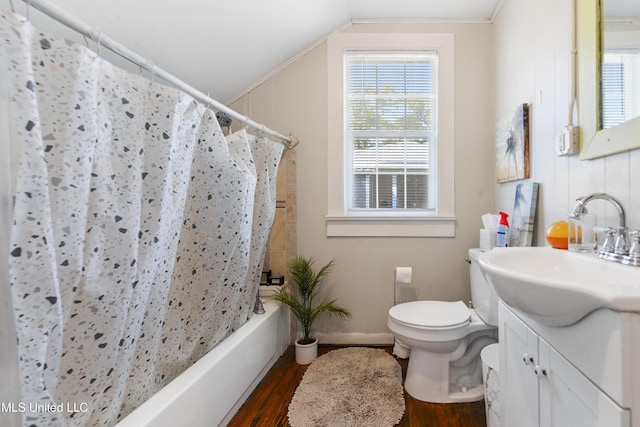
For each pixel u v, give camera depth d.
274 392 1.55
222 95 1.99
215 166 1.24
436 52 1.98
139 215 0.86
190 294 1.30
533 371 0.76
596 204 0.98
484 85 1.93
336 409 1.38
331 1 1.71
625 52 0.84
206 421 1.14
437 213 1.99
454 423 1.31
